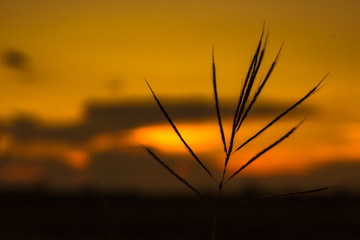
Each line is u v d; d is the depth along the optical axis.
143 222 14.32
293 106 1.35
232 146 1.34
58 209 14.19
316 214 13.59
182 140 1.35
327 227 12.65
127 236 12.65
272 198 1.33
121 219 14.57
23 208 7.45
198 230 12.83
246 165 1.34
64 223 12.84
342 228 12.62
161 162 1.35
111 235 1.70
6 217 7.13
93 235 11.64
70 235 11.84
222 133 1.35
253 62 1.37
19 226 7.07
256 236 11.49
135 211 16.19
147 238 12.48
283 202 15.23
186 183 1.34
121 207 16.83
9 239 6.58
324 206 14.00
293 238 11.91
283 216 13.55
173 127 1.36
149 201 18.44
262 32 1.38
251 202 1.33
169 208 16.86
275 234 11.79
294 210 14.26
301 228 12.50
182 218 14.54
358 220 13.17
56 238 11.26
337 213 13.52
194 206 16.83
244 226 11.45
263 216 13.35
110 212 1.72
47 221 12.87
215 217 1.33
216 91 1.36
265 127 1.34
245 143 1.34
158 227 13.52
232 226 11.11
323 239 11.74
